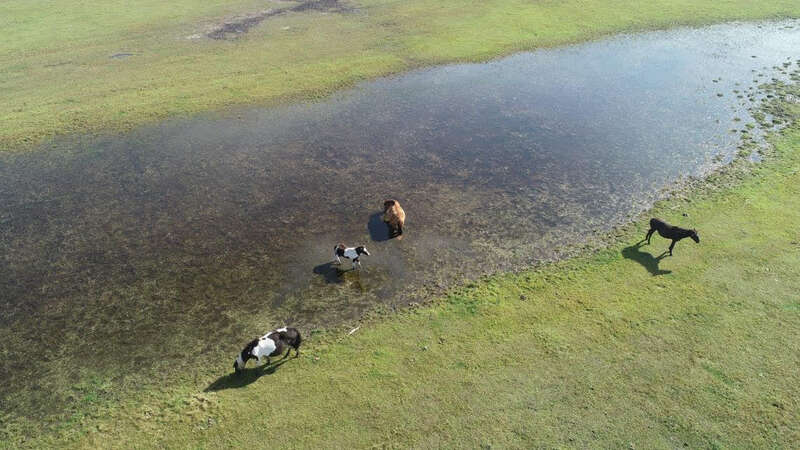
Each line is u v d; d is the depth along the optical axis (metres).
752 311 12.73
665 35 34.31
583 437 9.99
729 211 16.69
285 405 10.88
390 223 16.33
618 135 22.33
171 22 38.62
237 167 20.70
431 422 10.40
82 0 44.06
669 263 14.61
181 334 12.99
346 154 21.44
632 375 11.21
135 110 25.42
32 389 11.62
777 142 20.77
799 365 11.23
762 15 37.19
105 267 15.43
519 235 16.27
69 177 20.31
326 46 33.31
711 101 25.00
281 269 15.10
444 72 29.48
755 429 9.95
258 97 26.62
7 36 35.88
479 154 21.17
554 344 12.10
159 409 10.95
